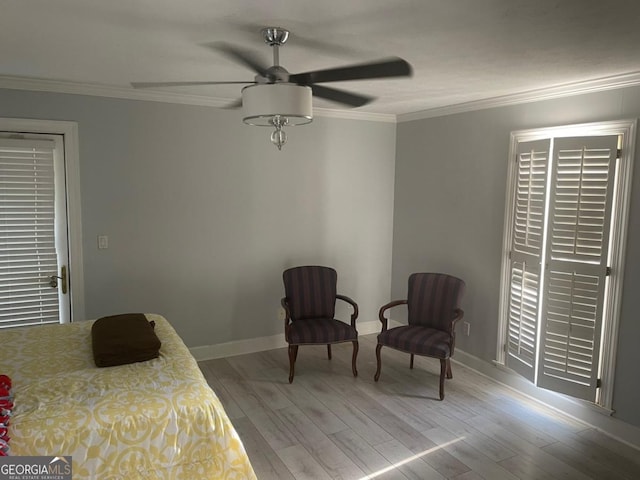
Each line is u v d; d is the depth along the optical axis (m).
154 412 2.15
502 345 4.05
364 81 3.31
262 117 2.21
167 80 3.39
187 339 4.40
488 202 4.12
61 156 3.73
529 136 3.70
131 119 3.93
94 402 2.16
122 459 2.06
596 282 3.25
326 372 4.28
